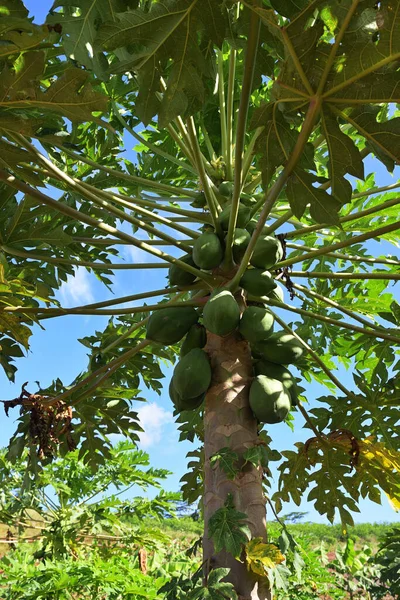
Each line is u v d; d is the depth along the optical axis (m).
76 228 4.86
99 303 3.57
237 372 3.24
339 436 3.93
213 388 3.23
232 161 4.67
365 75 2.46
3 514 9.23
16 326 3.48
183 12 2.64
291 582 8.12
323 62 2.44
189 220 4.54
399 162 2.73
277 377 3.45
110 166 5.04
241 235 3.56
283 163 2.85
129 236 3.33
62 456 4.86
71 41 3.11
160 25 2.67
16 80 2.45
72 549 9.15
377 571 8.99
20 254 3.89
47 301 3.43
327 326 4.99
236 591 2.74
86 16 3.12
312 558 8.73
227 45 4.96
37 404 3.73
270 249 3.49
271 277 3.50
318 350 5.04
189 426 4.99
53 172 3.11
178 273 3.71
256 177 4.45
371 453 3.95
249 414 3.18
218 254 3.44
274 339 3.41
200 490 4.70
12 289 3.35
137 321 5.10
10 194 3.84
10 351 4.40
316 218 2.89
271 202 2.88
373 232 3.24
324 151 5.26
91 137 5.05
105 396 4.72
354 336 4.89
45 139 2.74
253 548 2.74
